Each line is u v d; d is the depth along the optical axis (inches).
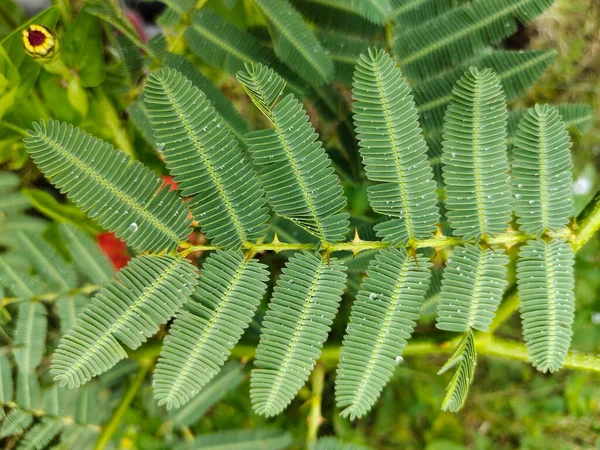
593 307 9.6
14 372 6.7
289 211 4.7
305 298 4.7
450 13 6.2
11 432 6.6
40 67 6.6
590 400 10.0
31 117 6.9
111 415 7.2
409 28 6.3
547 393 10.1
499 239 4.8
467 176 4.6
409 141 4.4
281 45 6.1
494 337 6.8
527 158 4.6
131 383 7.3
